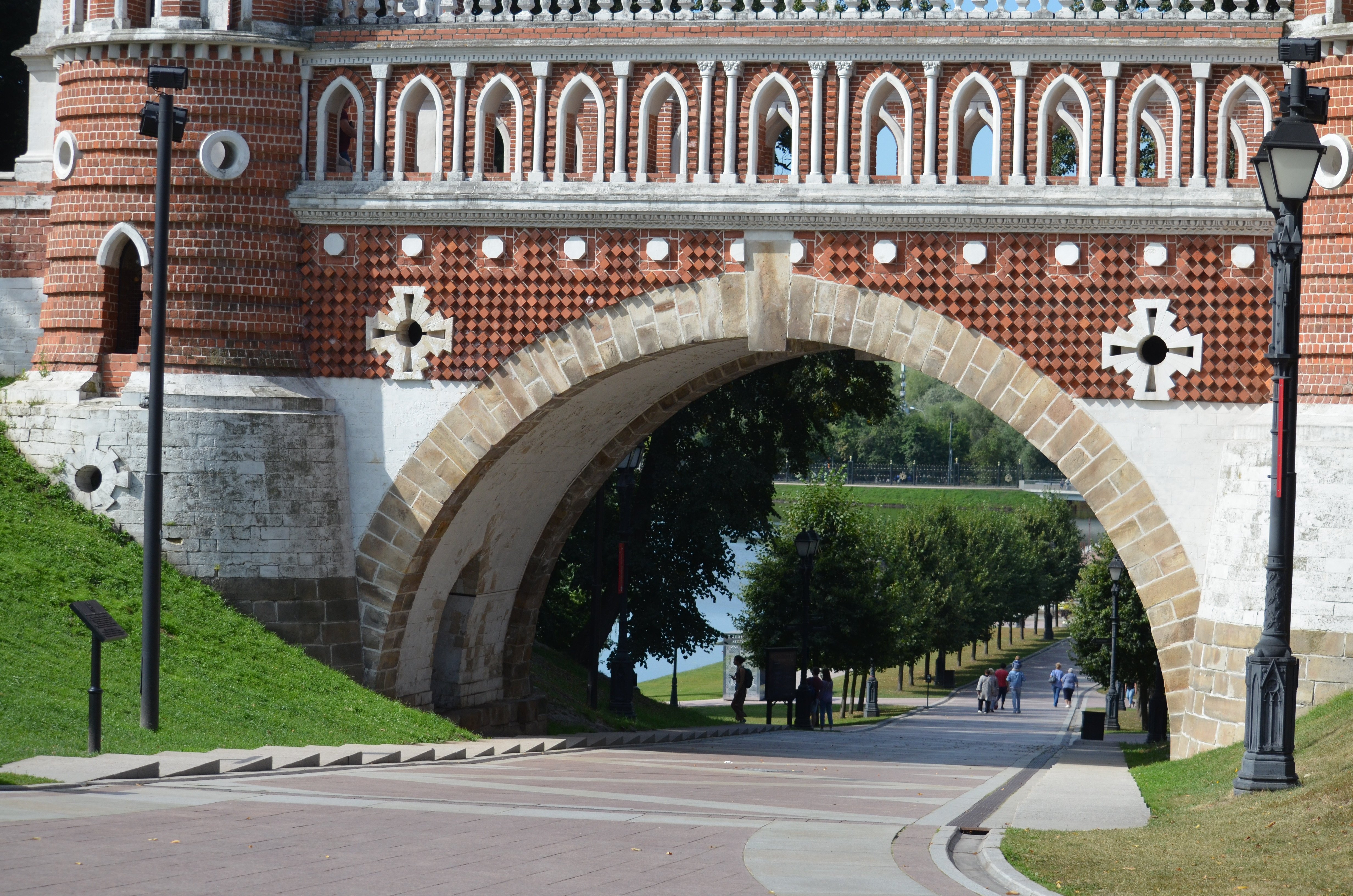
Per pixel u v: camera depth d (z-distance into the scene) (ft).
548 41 81.00
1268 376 73.61
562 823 44.93
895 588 183.52
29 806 42.47
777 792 59.57
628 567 127.54
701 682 236.63
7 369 90.99
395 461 84.02
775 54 78.54
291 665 78.33
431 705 90.68
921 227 76.84
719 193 78.84
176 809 43.45
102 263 83.76
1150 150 139.44
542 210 80.89
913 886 35.60
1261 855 39.60
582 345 81.51
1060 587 305.32
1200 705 72.18
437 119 83.10
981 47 76.28
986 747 107.55
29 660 65.26
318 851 37.40
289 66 84.23
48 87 92.48
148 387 82.23
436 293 83.30
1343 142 70.38
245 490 81.10
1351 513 68.69
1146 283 74.90
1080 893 35.24
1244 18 73.77
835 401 135.85
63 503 81.92
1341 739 56.44
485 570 93.45
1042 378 75.77
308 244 84.69
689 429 132.57
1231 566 71.56
